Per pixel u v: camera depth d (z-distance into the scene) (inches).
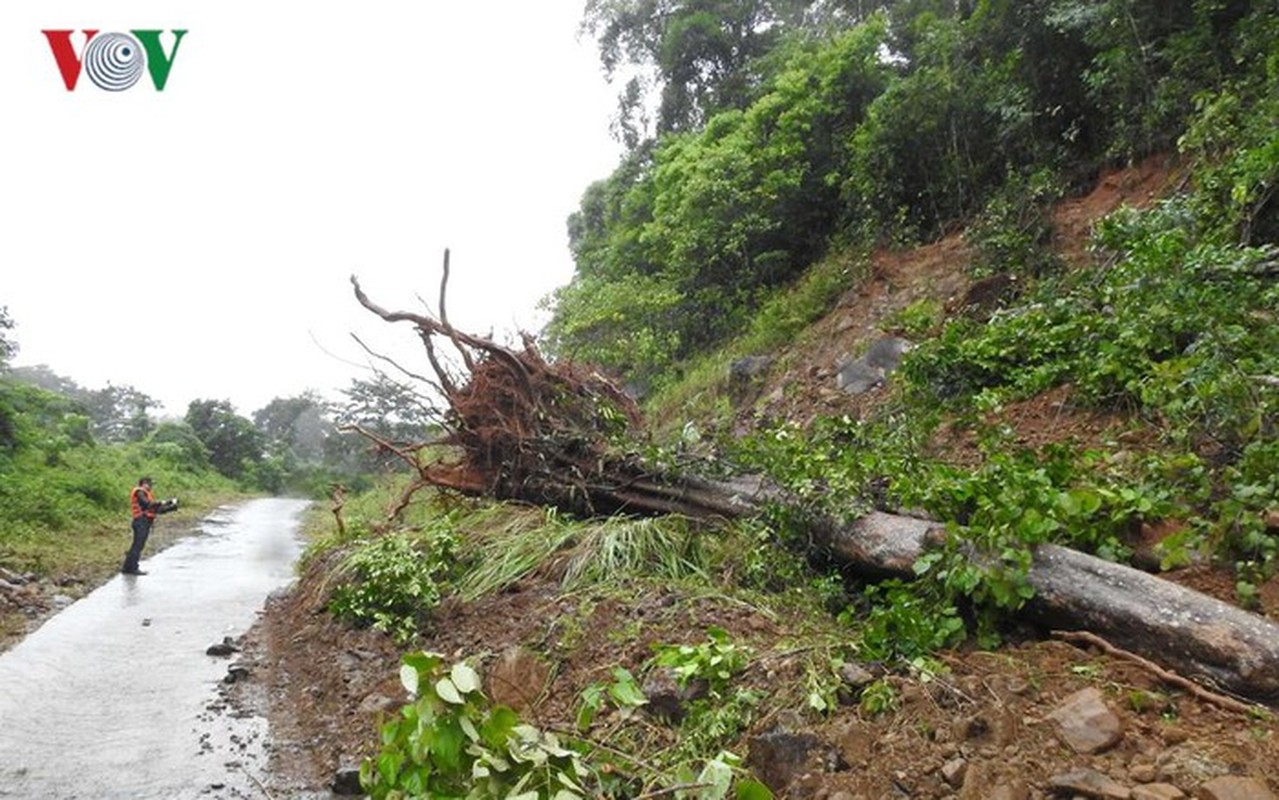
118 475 885.8
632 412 328.8
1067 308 277.1
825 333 411.8
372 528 363.3
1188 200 280.5
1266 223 257.1
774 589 205.2
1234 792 105.4
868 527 197.2
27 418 757.3
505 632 213.9
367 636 250.1
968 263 380.2
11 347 921.5
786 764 129.6
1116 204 355.6
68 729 208.4
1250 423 174.7
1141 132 360.8
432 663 108.9
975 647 159.2
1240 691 131.0
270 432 1876.2
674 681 155.7
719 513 245.8
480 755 103.3
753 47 790.5
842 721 135.6
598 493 279.4
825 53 530.9
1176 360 203.5
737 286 521.0
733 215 529.0
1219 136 294.7
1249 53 319.0
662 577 219.6
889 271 416.2
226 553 542.0
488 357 317.4
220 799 170.6
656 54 857.5
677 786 108.3
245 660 273.0
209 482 1234.0
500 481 310.5
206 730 209.5
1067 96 403.9
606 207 846.5
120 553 502.3
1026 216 370.9
